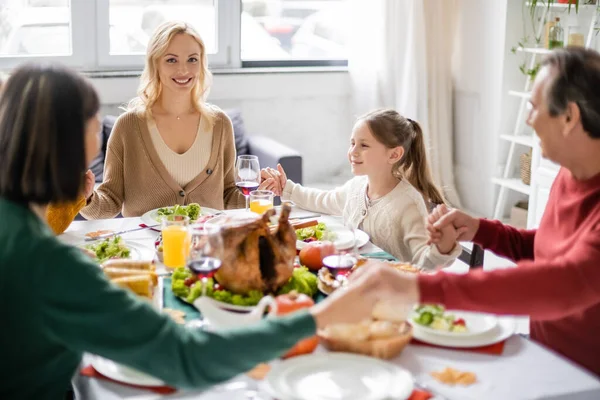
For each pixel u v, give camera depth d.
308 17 4.99
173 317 1.68
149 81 2.83
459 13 4.82
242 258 1.74
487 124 4.66
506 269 1.45
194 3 4.66
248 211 2.48
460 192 5.00
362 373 1.47
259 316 1.56
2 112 1.30
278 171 2.74
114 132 2.82
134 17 4.54
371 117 2.46
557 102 1.53
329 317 1.37
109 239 2.20
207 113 2.89
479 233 2.00
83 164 1.33
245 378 1.49
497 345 1.61
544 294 1.42
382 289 1.42
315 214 2.62
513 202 4.71
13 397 1.33
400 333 1.56
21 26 4.34
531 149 4.52
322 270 1.91
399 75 4.82
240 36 4.81
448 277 1.43
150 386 1.45
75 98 1.30
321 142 5.08
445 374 1.48
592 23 3.94
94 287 1.23
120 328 1.22
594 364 1.68
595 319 1.63
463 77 4.84
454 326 1.66
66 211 2.29
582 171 1.64
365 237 2.29
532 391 1.43
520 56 4.48
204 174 2.88
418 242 2.33
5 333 1.26
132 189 2.83
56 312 1.23
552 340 1.72
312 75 4.90
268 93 4.84
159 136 2.82
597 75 1.51
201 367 1.26
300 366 1.49
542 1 4.17
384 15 4.75
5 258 1.24
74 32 4.41
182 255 1.98
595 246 1.46
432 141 4.90
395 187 2.47
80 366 1.53
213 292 1.77
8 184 1.29
